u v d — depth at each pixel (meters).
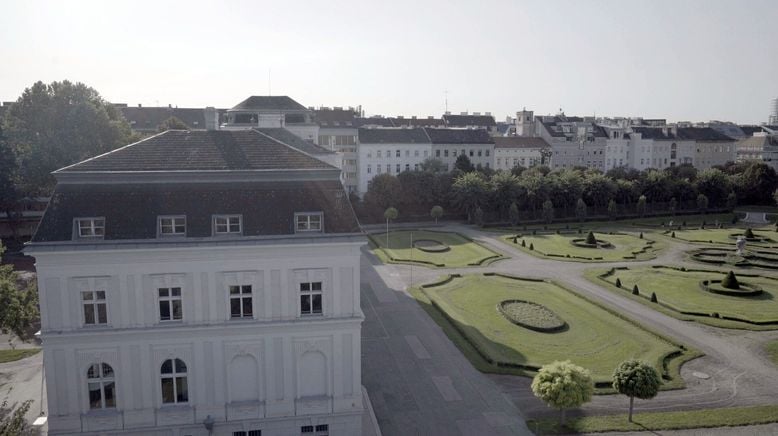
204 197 42.56
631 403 46.81
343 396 43.88
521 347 61.69
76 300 40.28
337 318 43.03
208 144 46.50
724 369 56.91
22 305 53.62
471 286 86.44
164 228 41.44
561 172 159.62
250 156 45.81
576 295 80.62
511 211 139.62
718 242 118.94
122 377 41.19
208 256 41.06
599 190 152.12
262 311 42.25
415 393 51.91
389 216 124.38
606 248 114.00
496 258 105.50
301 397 43.53
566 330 67.06
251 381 42.94
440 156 177.75
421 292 82.75
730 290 81.69
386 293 83.00
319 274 42.66
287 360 42.84
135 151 44.75
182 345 41.59
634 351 60.44
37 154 104.25
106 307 40.66
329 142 167.38
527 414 48.16
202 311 41.56
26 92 109.69
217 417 42.44
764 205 177.25
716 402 50.22
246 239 41.12
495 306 75.75
